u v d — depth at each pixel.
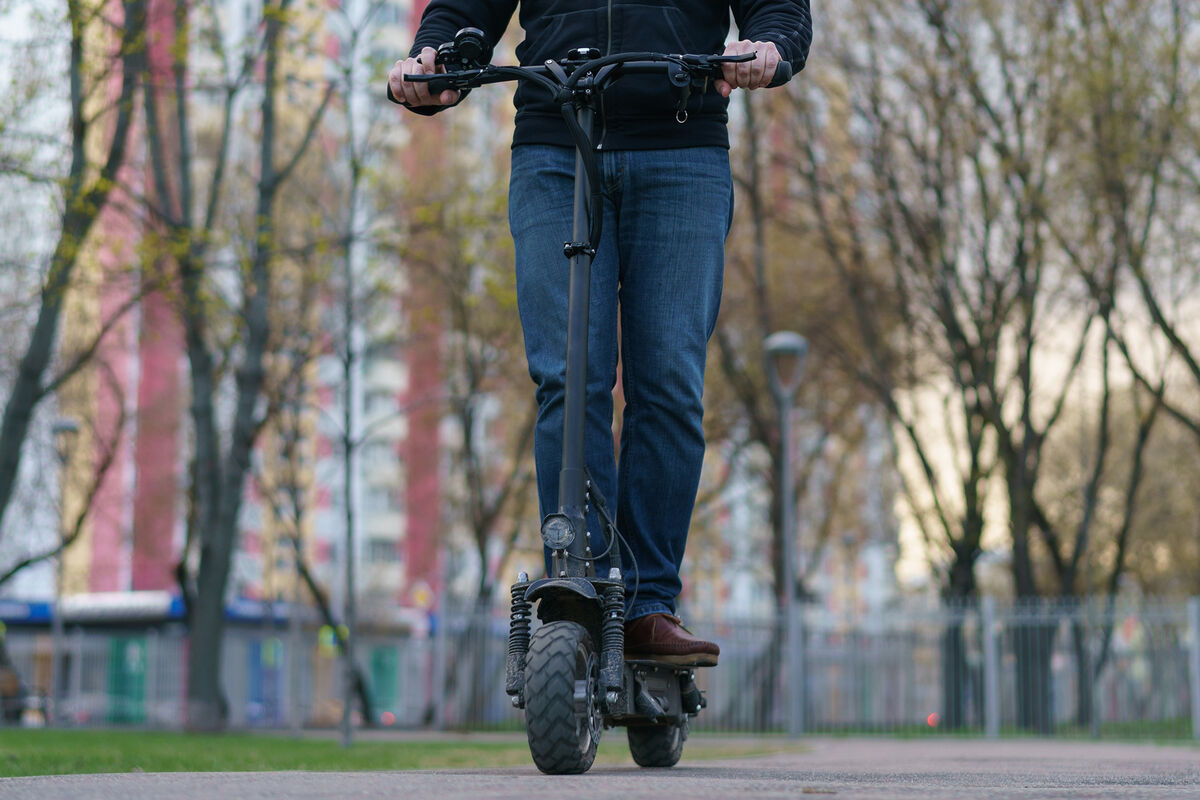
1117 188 41.38
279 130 56.09
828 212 53.19
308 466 75.75
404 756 17.52
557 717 5.98
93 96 36.97
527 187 7.46
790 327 57.47
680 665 7.04
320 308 56.38
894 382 54.84
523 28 7.84
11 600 79.50
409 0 109.44
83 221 33.75
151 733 42.03
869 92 45.81
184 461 78.44
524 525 76.19
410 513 94.44
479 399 65.50
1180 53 40.12
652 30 7.54
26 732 40.56
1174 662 39.12
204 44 38.31
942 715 44.88
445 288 57.09
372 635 85.88
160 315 51.09
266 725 64.38
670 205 7.41
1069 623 42.62
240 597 82.88
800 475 63.97
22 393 35.00
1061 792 4.54
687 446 7.38
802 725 44.56
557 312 7.27
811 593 65.12
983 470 53.66
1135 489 51.06
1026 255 44.28
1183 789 4.88
